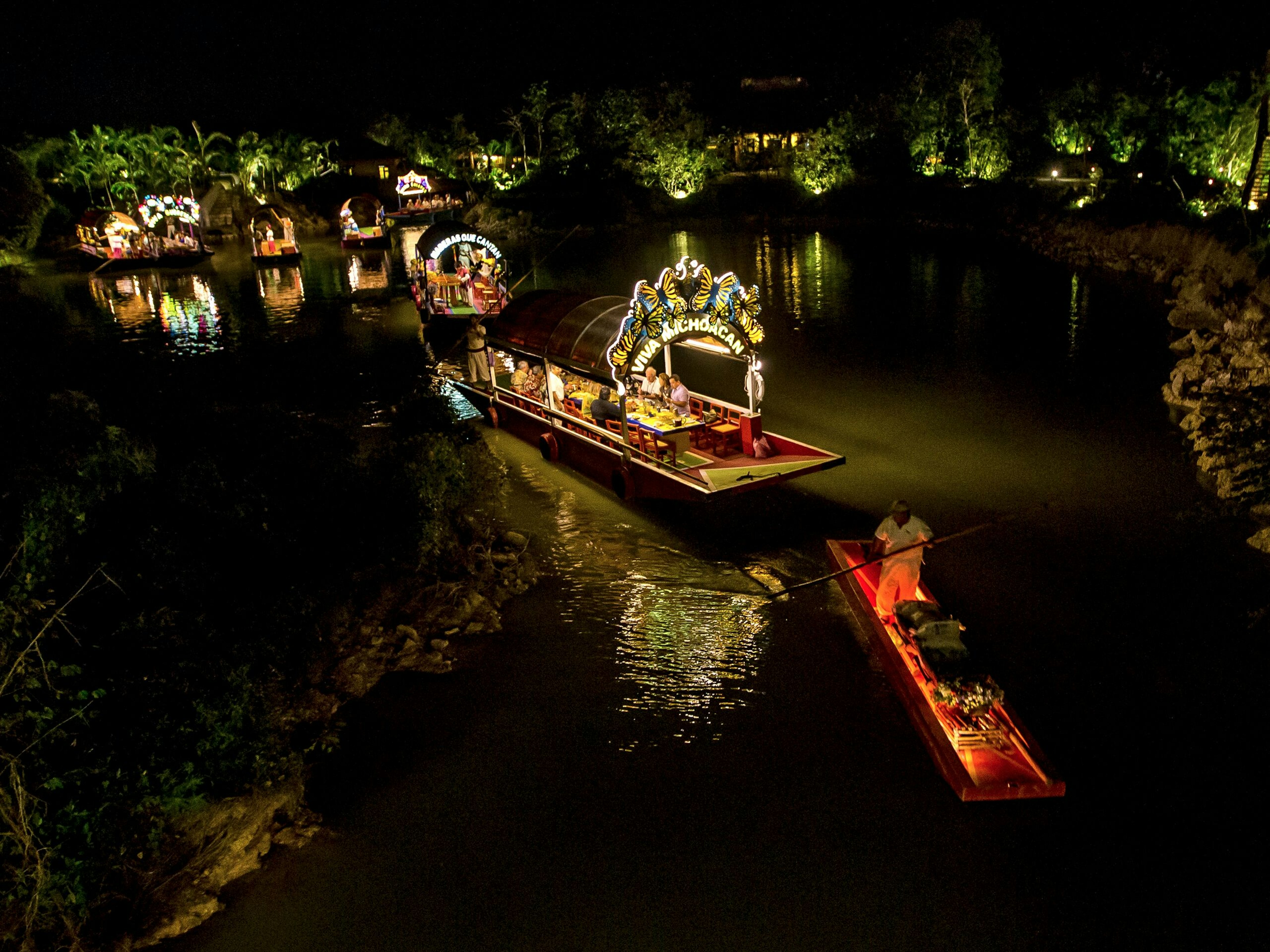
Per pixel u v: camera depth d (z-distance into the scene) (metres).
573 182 68.31
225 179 68.44
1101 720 8.75
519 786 8.17
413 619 10.66
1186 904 6.77
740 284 13.78
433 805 7.97
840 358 23.14
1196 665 9.52
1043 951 6.44
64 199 61.66
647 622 10.77
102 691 6.68
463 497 13.16
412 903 6.96
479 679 9.76
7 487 8.91
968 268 36.94
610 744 8.68
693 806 7.87
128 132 66.38
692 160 68.00
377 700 9.41
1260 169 32.41
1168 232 33.56
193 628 8.19
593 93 73.88
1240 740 8.43
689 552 12.51
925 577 11.50
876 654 9.85
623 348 13.23
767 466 13.53
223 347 26.05
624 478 13.82
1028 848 7.30
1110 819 7.55
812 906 6.84
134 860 6.60
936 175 63.84
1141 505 13.32
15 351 17.75
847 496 14.17
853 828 7.55
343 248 49.84
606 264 43.03
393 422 16.53
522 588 11.59
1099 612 10.56
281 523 10.73
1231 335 18.16
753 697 9.28
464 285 28.53
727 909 6.83
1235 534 12.26
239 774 7.48
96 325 29.94
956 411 18.33
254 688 8.02
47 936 6.05
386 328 28.39
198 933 6.70
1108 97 56.16
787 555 12.33
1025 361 21.98
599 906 6.89
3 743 6.35
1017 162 60.28
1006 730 8.27
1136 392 19.12
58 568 8.23
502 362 19.56
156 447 11.35
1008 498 13.84
